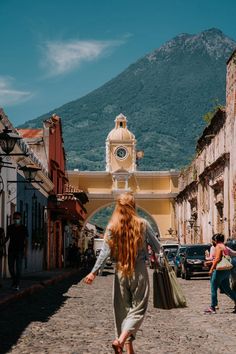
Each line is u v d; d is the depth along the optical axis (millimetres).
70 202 45656
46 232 41312
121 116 84062
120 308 7680
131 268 7566
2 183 24078
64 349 9273
